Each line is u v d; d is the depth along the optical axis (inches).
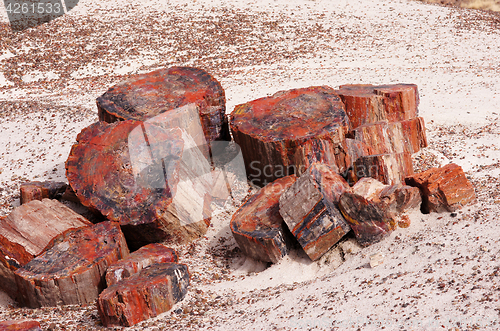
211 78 323.9
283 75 518.9
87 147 253.0
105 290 184.1
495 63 516.7
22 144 362.6
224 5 744.3
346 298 165.3
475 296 141.2
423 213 216.7
